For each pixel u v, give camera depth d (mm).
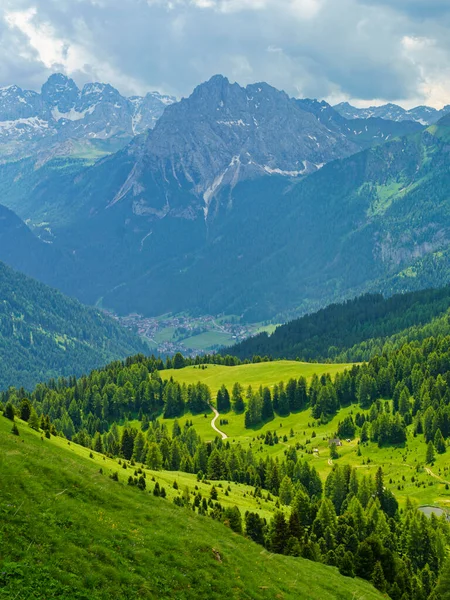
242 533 118625
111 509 74062
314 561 115750
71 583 54656
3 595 49000
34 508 64062
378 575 118125
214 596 65000
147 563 64562
